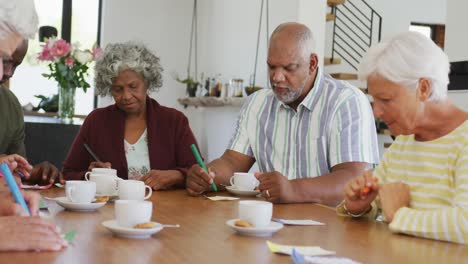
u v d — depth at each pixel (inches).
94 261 43.7
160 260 45.0
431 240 57.1
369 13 348.5
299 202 80.9
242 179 86.9
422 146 66.4
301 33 95.3
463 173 60.1
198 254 47.6
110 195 77.6
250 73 241.0
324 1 203.6
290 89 95.0
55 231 47.4
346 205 69.7
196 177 84.3
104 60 105.4
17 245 45.4
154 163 106.6
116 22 278.2
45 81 268.7
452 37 205.5
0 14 47.3
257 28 235.8
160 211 68.7
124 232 51.7
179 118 110.3
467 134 62.6
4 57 50.6
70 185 67.8
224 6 266.5
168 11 286.0
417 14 354.0
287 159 98.7
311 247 51.3
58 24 278.2
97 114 110.0
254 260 46.3
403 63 60.4
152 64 106.9
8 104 108.2
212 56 275.6
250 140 102.3
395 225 59.2
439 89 61.8
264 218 57.0
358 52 343.9
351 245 53.7
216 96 253.4
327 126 95.0
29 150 159.6
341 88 97.7
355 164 90.8
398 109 62.2
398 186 65.7
